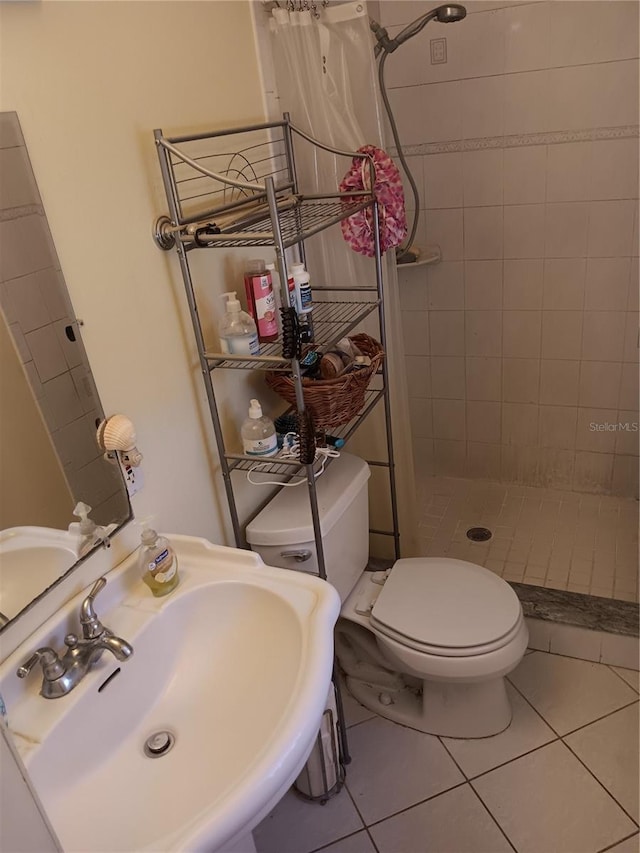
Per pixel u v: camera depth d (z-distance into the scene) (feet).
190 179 4.56
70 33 3.50
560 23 6.66
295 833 5.25
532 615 6.52
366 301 6.14
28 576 3.43
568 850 4.93
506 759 5.64
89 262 3.74
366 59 5.31
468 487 9.18
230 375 5.24
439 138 7.56
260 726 3.40
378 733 6.01
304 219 5.26
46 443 3.51
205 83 4.68
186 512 4.84
